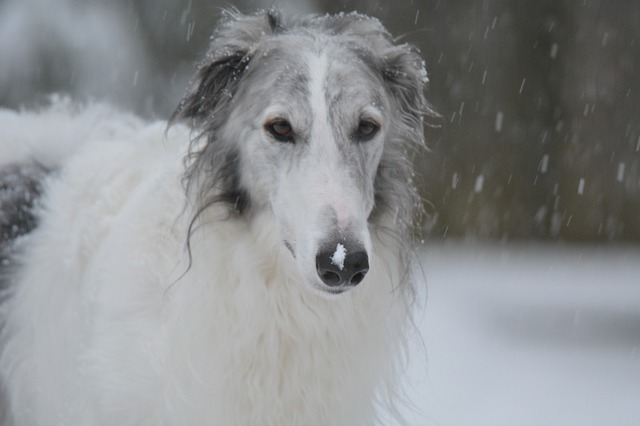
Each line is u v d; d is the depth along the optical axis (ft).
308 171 21.08
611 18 96.89
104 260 24.38
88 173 27.71
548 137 98.07
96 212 26.02
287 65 22.16
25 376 26.94
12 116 32.07
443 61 96.17
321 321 22.81
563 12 96.89
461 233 97.96
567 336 62.39
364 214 21.21
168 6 92.12
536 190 98.22
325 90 21.67
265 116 21.77
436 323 65.21
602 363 55.01
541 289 79.71
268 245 22.35
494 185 97.45
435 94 96.22
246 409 22.81
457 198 97.60
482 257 94.12
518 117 97.50
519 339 61.00
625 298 76.18
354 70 22.21
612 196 98.48
